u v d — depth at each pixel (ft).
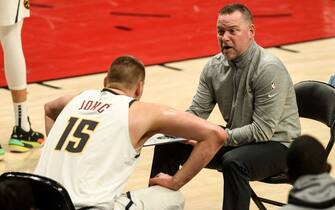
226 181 28.27
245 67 29.63
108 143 24.54
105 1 85.81
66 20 75.97
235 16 29.04
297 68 57.82
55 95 52.13
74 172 24.36
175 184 25.99
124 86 25.84
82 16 77.87
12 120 46.85
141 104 25.20
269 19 75.72
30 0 85.97
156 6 82.74
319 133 43.62
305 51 63.31
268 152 28.81
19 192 20.42
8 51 41.60
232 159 28.12
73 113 25.48
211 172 39.01
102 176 24.32
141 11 80.18
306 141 19.60
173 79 55.62
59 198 22.48
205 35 69.56
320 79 54.85
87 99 25.73
